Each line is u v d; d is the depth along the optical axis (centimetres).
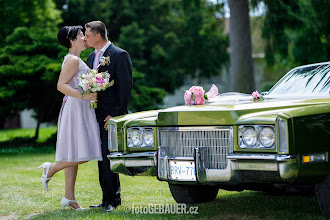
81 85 773
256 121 590
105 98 805
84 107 806
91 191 1015
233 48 2188
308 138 584
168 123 670
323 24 2253
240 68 2173
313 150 588
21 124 4709
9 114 2319
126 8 3403
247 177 605
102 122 802
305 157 579
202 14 3438
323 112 609
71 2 2853
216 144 634
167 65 3616
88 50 2066
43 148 2212
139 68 3322
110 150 752
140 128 711
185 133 657
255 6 2242
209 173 625
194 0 2689
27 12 2728
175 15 3747
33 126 4741
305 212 723
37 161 1655
